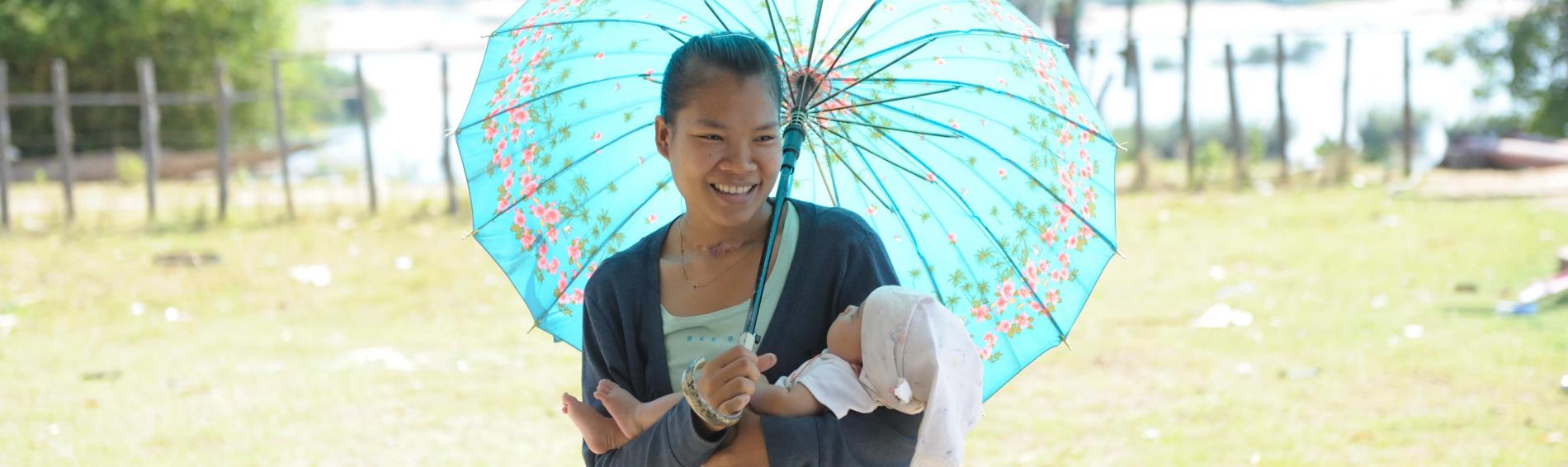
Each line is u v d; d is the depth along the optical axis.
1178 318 9.09
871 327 2.33
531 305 2.89
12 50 22.62
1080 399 7.12
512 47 2.81
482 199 2.85
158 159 20.23
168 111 23.92
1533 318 8.38
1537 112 21.95
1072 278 2.71
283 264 11.90
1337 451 5.96
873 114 2.76
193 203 15.98
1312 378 7.30
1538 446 5.86
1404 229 12.38
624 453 2.42
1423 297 9.41
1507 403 6.59
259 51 25.16
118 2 22.66
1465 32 23.20
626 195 2.86
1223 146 21.86
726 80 2.35
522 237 2.88
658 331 2.50
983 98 2.69
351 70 39.00
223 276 11.37
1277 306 9.34
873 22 2.68
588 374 2.63
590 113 2.84
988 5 2.54
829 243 2.48
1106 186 2.63
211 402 7.34
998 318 2.78
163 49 23.75
